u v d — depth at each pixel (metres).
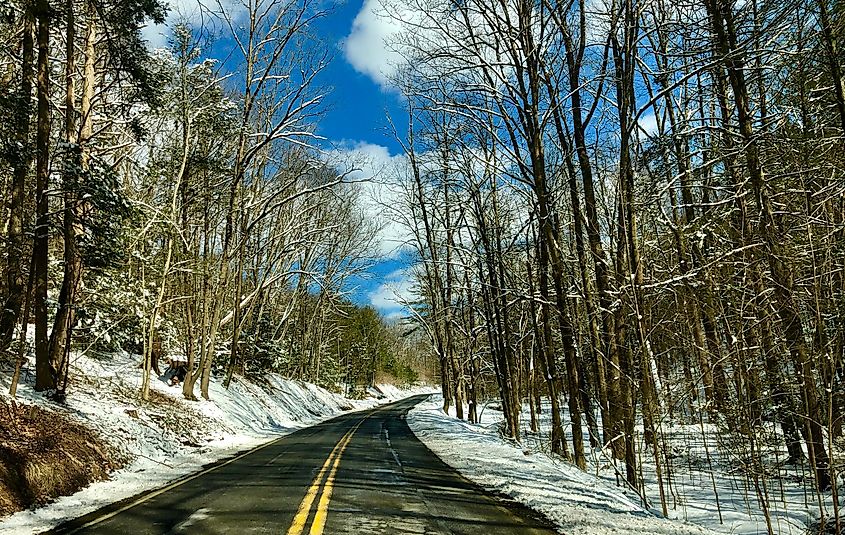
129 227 18.92
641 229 13.03
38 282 13.41
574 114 13.98
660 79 12.54
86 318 17.39
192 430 18.61
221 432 20.84
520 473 11.41
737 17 11.46
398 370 100.44
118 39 15.52
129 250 19.28
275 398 35.94
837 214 9.93
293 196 26.89
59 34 15.77
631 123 11.53
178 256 24.61
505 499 8.76
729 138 12.26
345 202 41.91
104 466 10.97
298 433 23.58
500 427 23.56
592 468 15.20
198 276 26.66
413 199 29.98
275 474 10.86
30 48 13.30
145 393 18.50
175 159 23.38
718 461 14.39
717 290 10.79
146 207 20.06
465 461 13.40
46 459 8.92
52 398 13.17
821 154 9.77
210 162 24.61
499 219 22.53
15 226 13.73
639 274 10.87
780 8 10.81
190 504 7.83
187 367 23.86
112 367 21.14
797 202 10.45
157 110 18.61
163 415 17.86
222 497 8.36
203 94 22.77
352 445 17.06
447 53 15.42
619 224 11.71
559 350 24.67
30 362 15.16
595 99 13.47
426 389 120.75
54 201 17.42
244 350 35.22
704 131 12.66
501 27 14.84
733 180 13.30
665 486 12.60
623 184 11.32
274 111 27.00
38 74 13.21
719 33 11.38
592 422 16.08
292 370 48.09
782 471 12.24
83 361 19.28
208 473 11.14
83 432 11.79
